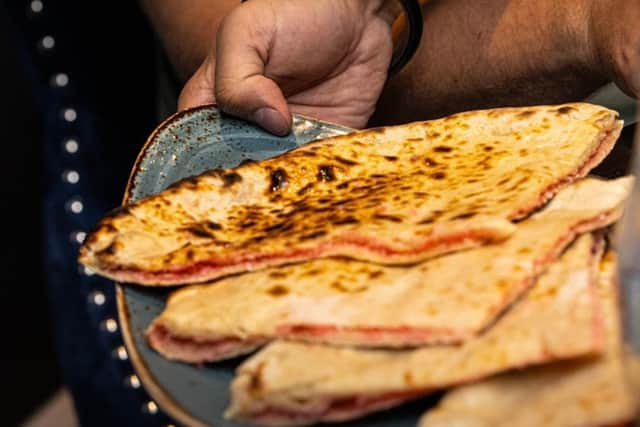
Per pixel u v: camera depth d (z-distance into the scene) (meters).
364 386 0.55
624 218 0.54
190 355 0.60
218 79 0.77
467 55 0.88
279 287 0.61
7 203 1.20
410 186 0.69
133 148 1.11
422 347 0.56
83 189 1.08
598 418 0.51
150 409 1.01
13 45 1.17
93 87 1.10
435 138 0.74
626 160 0.73
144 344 0.62
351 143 0.74
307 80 0.84
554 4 0.82
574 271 0.59
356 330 0.57
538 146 0.70
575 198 0.65
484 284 0.57
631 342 0.50
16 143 1.20
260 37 0.79
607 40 0.77
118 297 0.65
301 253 0.64
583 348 0.53
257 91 0.75
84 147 1.09
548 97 0.86
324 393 0.55
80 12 1.07
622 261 0.52
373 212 0.66
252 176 0.71
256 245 0.65
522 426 0.52
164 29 0.94
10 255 1.19
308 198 0.70
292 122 0.77
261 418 0.56
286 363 0.57
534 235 0.61
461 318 0.55
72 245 1.06
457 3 0.90
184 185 0.70
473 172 0.69
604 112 0.72
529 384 0.54
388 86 0.92
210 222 0.68
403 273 0.61
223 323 0.60
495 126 0.73
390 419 0.56
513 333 0.55
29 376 1.17
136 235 0.67
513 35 0.86
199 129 0.76
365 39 0.84
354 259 0.63
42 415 1.15
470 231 0.61
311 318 0.58
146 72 1.11
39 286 1.21
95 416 1.03
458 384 0.54
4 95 1.19
